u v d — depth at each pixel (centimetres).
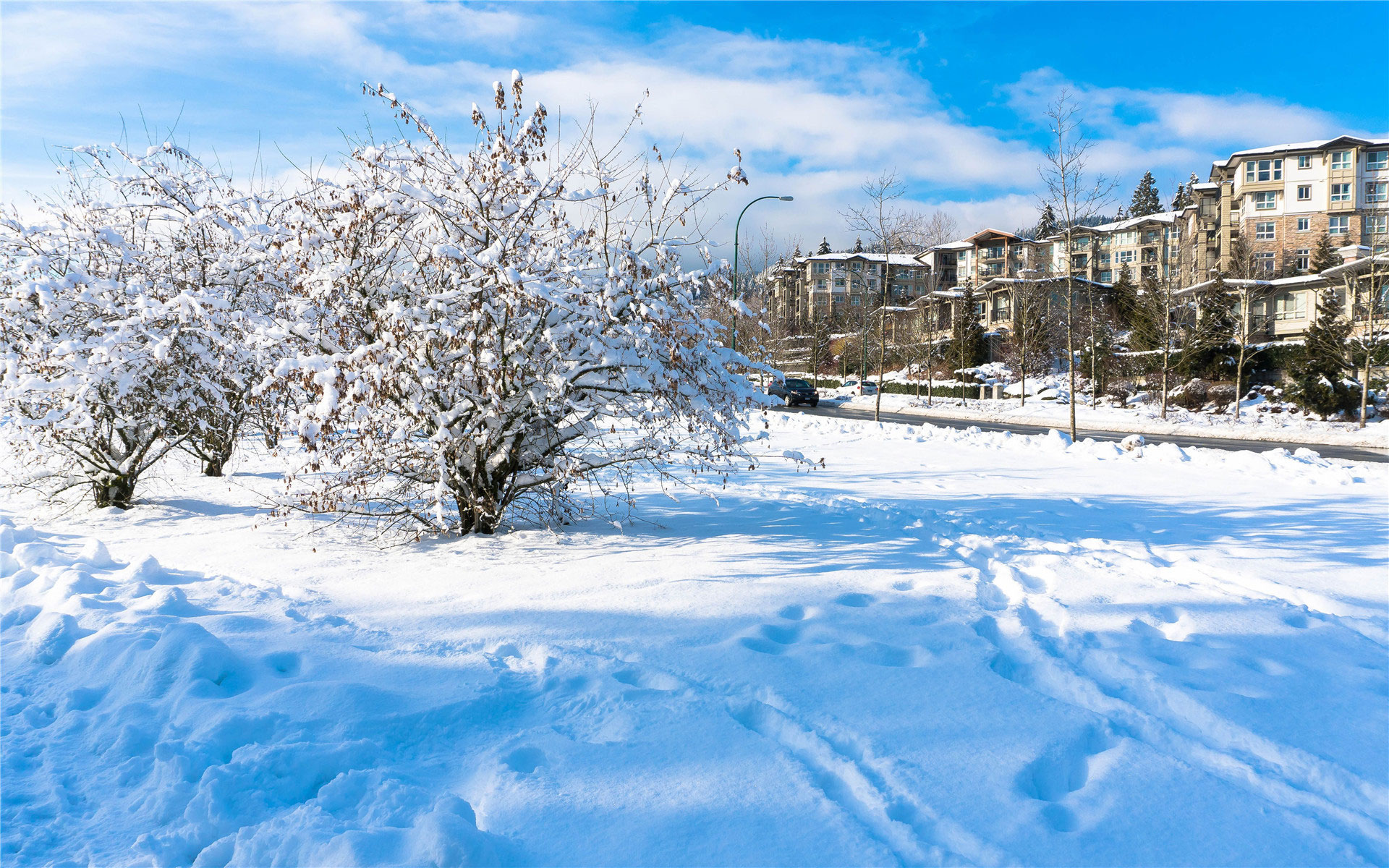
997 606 501
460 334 647
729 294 717
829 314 6644
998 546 668
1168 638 445
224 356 802
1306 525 759
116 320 823
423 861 240
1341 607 496
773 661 401
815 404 3828
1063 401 3759
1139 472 1175
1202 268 6419
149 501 952
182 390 882
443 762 315
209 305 709
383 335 603
